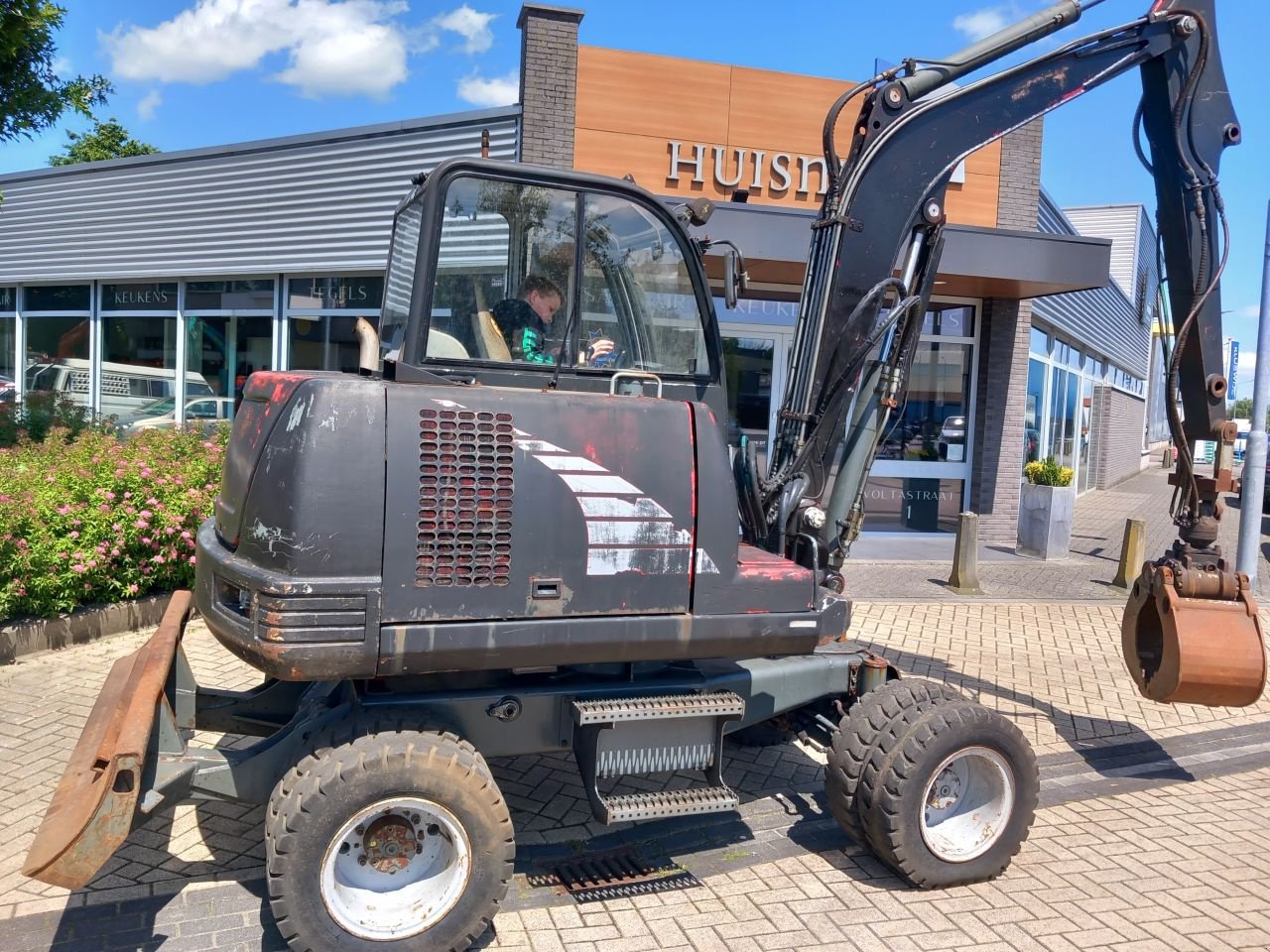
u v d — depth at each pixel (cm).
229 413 1269
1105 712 621
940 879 379
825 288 434
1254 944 349
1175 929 358
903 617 846
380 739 316
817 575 411
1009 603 911
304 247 1146
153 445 812
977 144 458
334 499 304
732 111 1046
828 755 396
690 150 1036
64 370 1438
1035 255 1014
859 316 432
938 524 1248
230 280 1252
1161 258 506
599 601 336
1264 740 583
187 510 688
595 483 335
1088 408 2134
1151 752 559
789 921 357
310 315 1195
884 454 1226
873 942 343
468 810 315
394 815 321
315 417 305
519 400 328
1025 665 715
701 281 387
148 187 1259
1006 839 388
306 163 1134
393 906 317
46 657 602
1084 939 349
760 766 515
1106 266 1034
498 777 487
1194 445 530
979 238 993
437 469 316
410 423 313
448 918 315
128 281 1351
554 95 999
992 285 1082
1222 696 467
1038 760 542
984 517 1241
